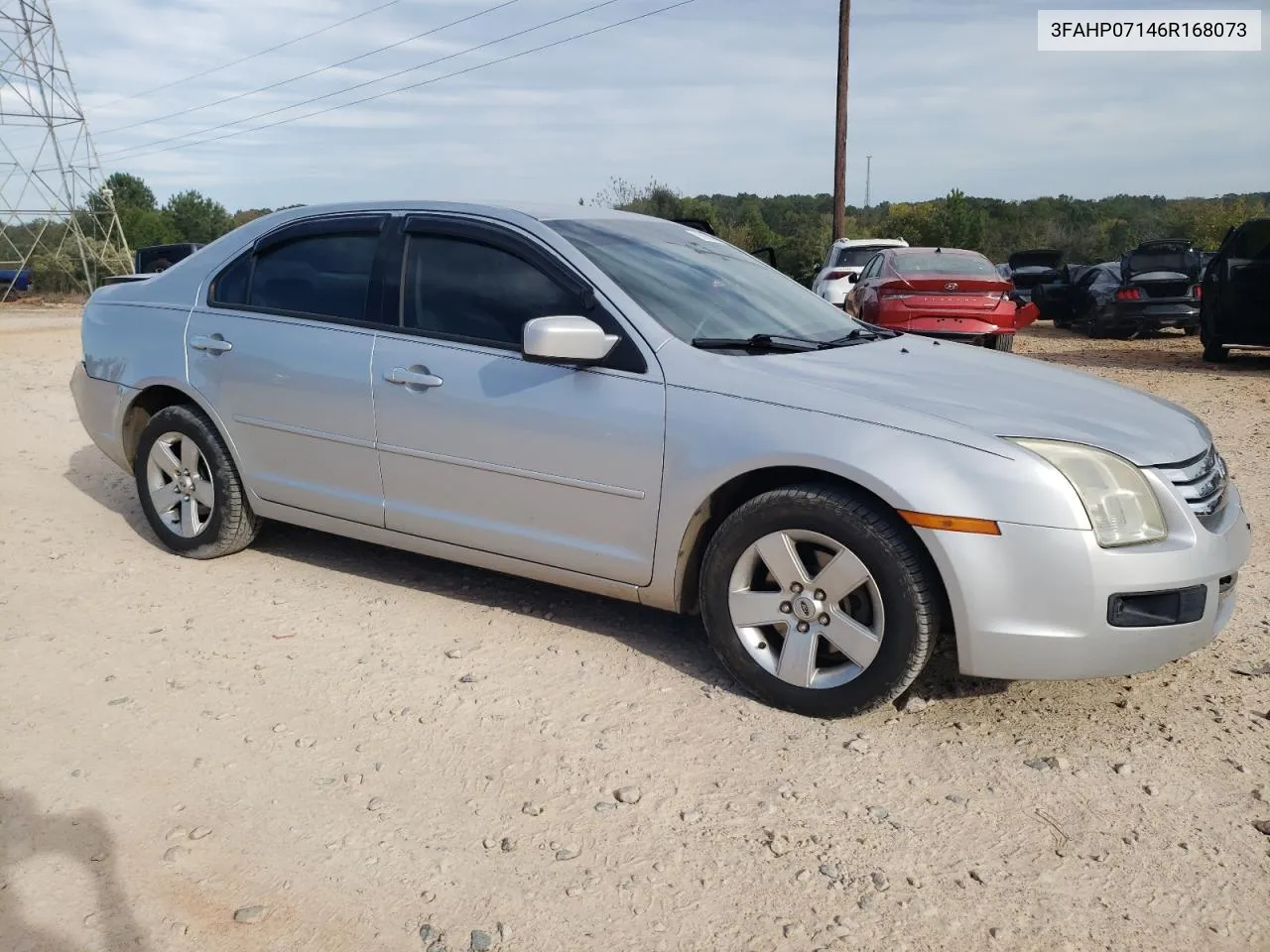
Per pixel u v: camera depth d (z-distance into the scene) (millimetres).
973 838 2779
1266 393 10656
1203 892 2555
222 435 4754
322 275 4523
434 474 4113
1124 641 3123
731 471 3414
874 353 3969
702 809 2906
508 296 3994
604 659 3875
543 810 2895
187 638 4059
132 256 45844
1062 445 3164
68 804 2893
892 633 3236
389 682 3674
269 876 2605
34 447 7785
